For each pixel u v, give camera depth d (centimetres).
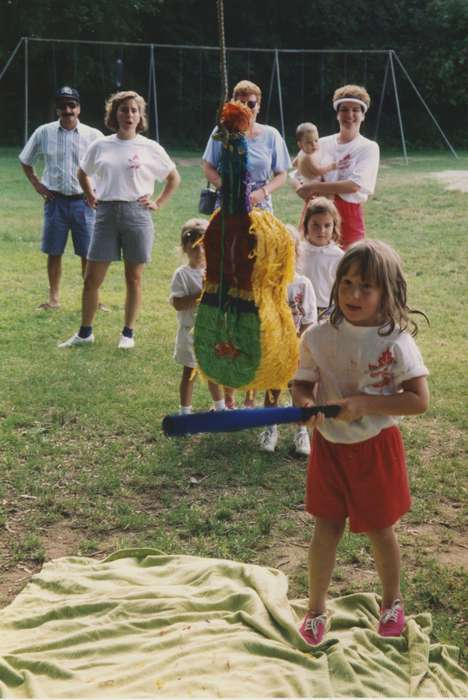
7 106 2923
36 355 698
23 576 387
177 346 551
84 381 637
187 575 371
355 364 311
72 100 809
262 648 316
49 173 821
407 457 514
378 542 323
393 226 1375
